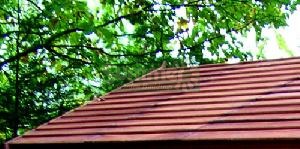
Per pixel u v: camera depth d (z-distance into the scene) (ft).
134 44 46.06
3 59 42.83
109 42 36.42
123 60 45.09
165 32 43.09
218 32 44.96
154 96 27.14
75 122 25.34
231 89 24.89
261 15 45.19
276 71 26.20
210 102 23.54
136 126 22.67
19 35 42.29
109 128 23.26
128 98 27.89
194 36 44.29
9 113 39.50
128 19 41.83
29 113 40.04
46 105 40.68
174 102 25.07
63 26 40.50
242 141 18.39
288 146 17.61
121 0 40.45
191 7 44.27
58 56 42.52
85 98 44.80
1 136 41.83
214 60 45.21
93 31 35.04
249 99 22.53
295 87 22.67
